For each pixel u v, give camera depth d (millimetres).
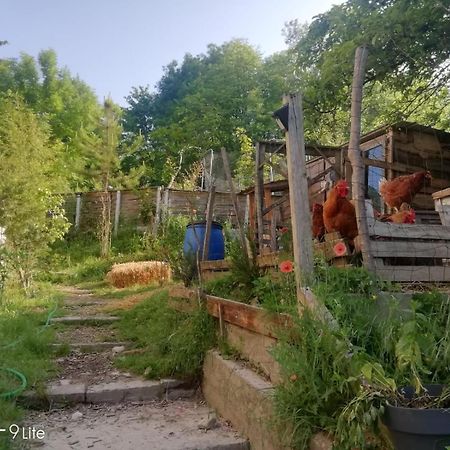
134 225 17047
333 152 8297
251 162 18625
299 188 3297
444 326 2715
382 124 9508
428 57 7344
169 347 4926
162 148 28188
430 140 9047
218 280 4957
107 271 13188
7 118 12555
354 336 2674
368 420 2004
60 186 13727
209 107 28016
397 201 5012
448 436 1912
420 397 2064
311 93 7953
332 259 3752
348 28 7586
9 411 3545
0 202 9797
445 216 4242
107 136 18266
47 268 12273
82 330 6410
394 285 3307
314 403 2535
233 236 6445
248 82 30234
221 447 3285
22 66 29625
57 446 3299
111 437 3482
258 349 3682
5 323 5887
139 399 4355
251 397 3303
